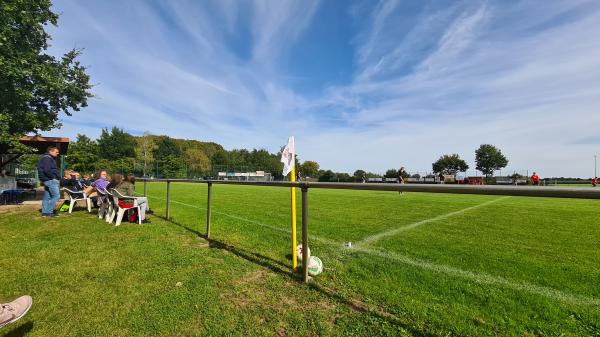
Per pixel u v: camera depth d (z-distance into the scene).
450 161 63.03
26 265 3.73
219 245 4.79
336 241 5.18
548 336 2.24
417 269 3.70
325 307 2.69
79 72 13.73
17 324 2.38
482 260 4.06
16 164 18.98
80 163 42.81
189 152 67.38
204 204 11.20
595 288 3.11
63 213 8.23
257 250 4.52
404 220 7.50
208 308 2.65
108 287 3.10
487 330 2.31
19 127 11.12
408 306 2.69
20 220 6.95
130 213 6.85
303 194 3.28
